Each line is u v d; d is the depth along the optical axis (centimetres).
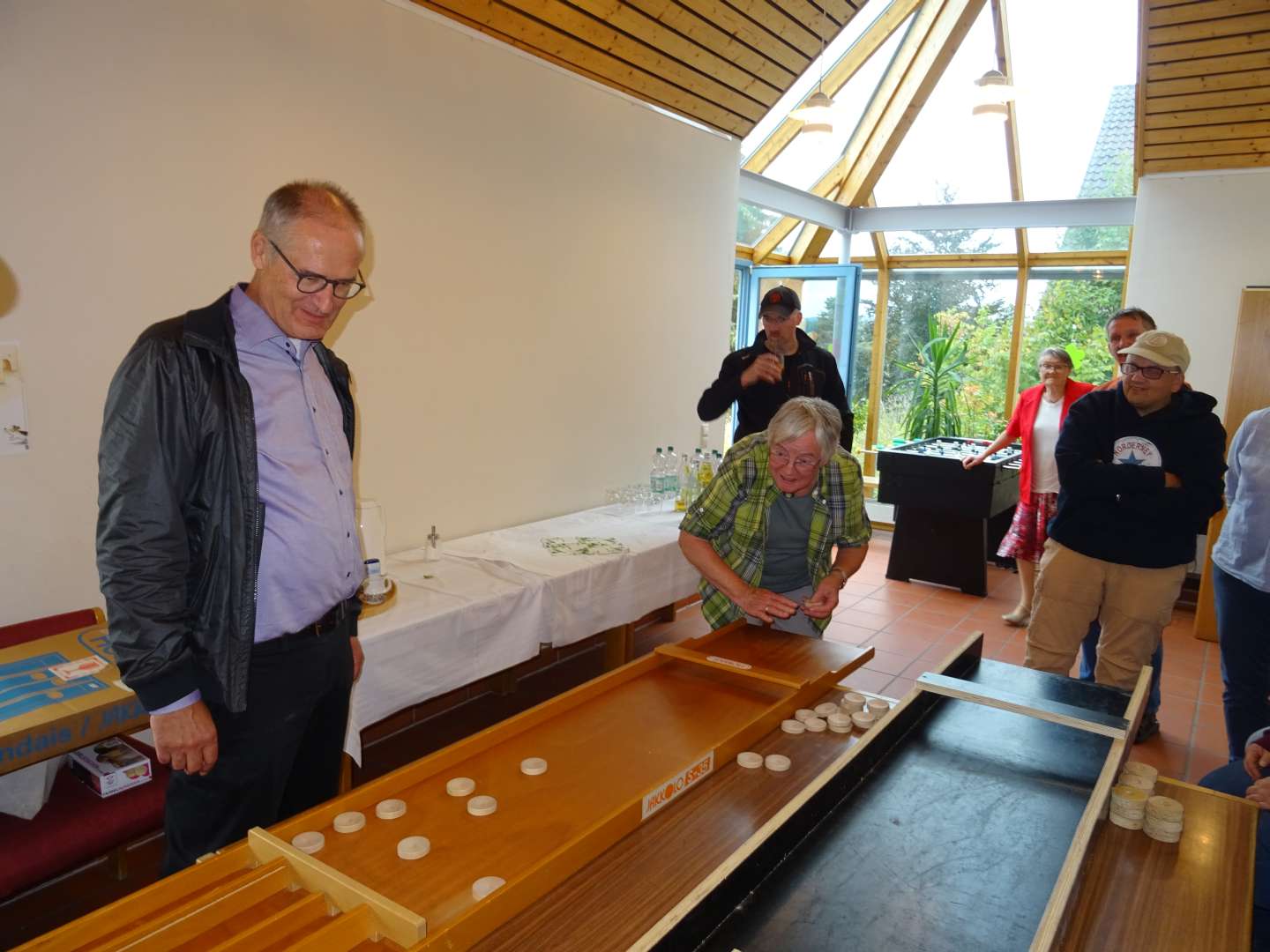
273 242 137
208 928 92
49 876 164
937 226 614
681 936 91
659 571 328
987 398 677
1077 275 630
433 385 313
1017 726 152
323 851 111
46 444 209
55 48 201
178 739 133
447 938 90
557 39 335
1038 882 110
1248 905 112
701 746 144
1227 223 493
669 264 434
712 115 441
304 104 257
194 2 227
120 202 217
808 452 195
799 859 112
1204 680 385
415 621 229
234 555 138
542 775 133
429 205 301
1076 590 266
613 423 412
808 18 411
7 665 178
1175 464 246
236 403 136
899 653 405
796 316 336
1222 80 430
